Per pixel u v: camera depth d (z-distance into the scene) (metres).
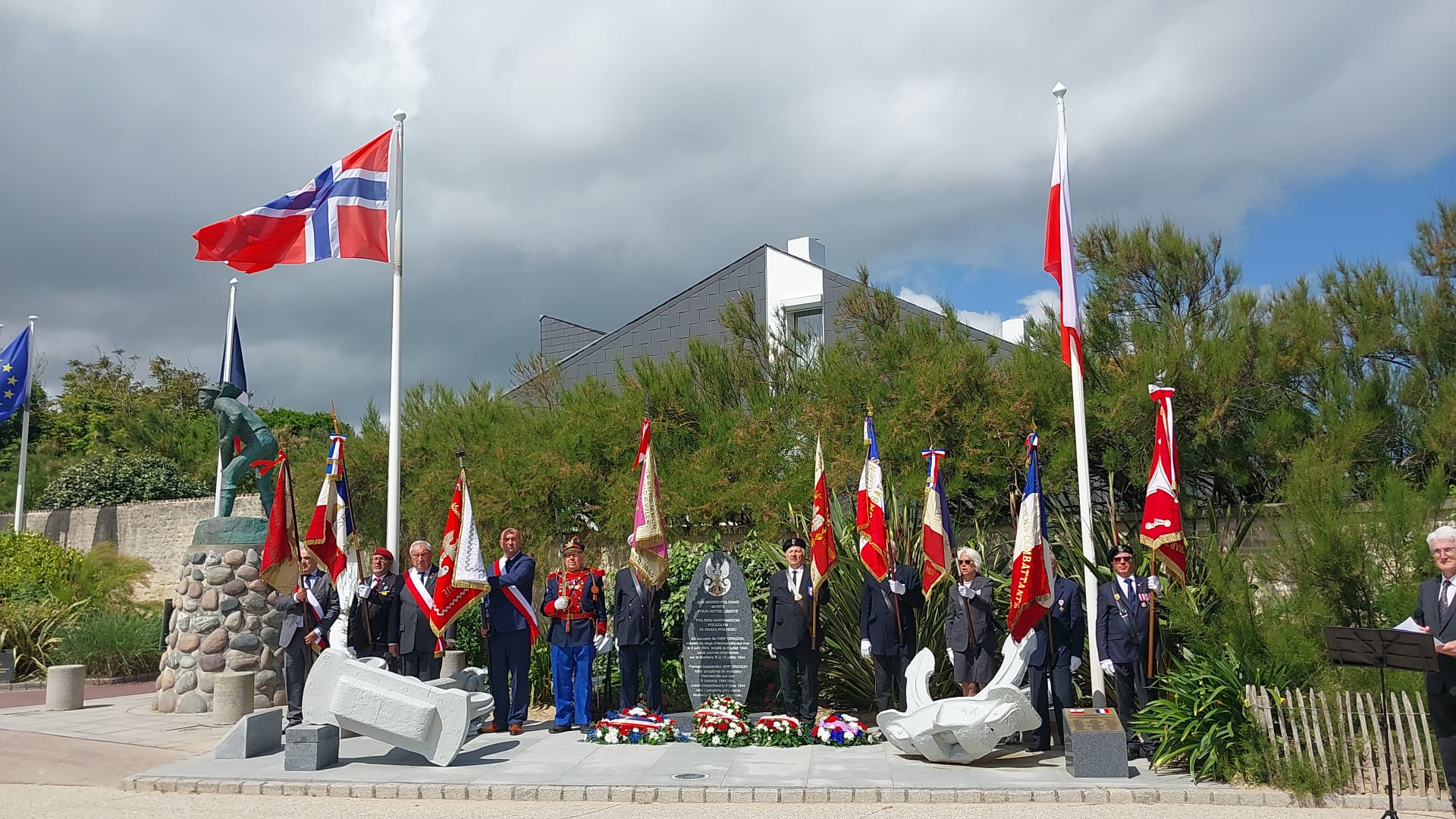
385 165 12.77
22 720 12.05
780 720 9.62
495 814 7.10
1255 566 8.89
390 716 8.50
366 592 10.26
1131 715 8.80
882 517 9.95
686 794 7.53
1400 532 8.11
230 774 8.30
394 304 12.45
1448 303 11.88
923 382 13.20
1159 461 9.16
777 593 10.06
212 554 12.84
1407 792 7.27
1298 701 7.71
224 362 16.56
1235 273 13.59
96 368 42.78
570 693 10.38
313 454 20.28
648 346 25.08
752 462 14.69
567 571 10.60
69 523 28.50
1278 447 11.47
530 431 17.27
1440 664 6.47
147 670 16.98
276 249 12.40
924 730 8.42
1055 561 10.96
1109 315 13.66
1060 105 10.47
